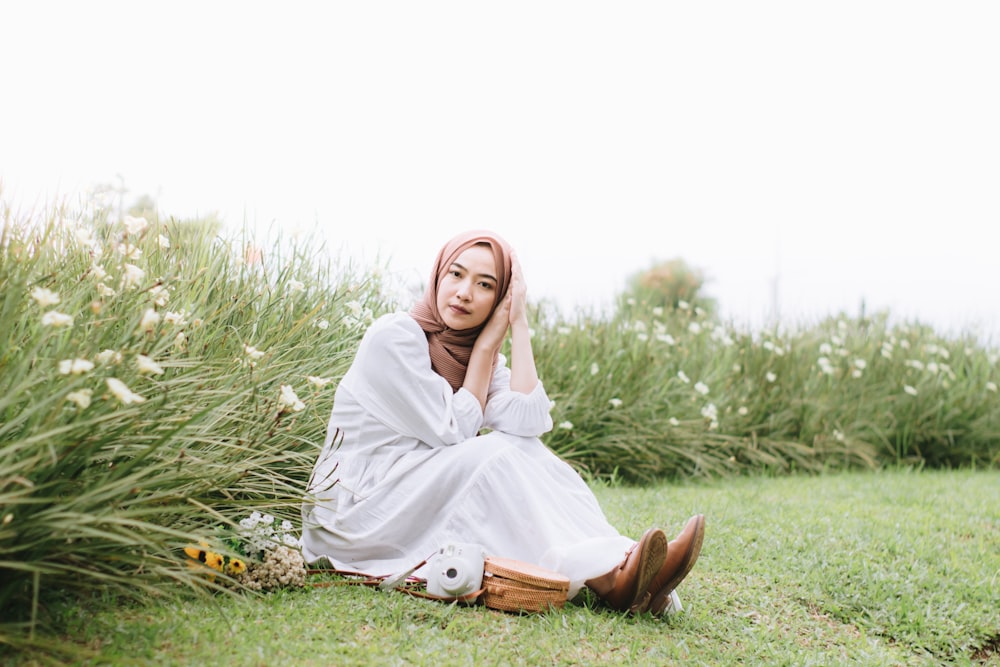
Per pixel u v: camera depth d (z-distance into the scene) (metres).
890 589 3.15
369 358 2.72
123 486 2.06
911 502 4.91
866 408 6.81
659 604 2.59
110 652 1.92
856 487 5.43
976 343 8.26
